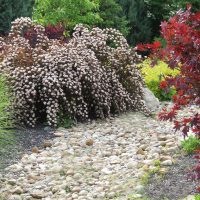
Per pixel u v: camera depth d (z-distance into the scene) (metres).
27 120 8.77
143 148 7.47
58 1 15.47
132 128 8.77
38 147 7.84
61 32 12.34
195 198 5.25
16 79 8.68
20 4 16.58
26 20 10.87
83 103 9.15
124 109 9.80
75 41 10.05
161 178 6.18
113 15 17.25
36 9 15.93
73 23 15.68
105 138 8.23
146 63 12.48
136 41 18.62
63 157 7.40
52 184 6.49
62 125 8.85
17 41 9.91
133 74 10.05
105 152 7.48
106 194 6.07
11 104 8.27
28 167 7.04
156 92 11.29
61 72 8.92
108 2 17.11
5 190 6.32
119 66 9.95
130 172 6.61
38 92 8.94
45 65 8.95
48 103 8.77
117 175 6.59
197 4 18.25
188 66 3.83
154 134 8.19
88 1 15.47
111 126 8.98
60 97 8.91
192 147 6.81
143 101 10.16
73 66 9.10
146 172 6.44
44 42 10.22
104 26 17.17
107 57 9.91
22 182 6.57
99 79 9.24
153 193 5.85
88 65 9.26
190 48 3.75
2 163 7.17
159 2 18.73
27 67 8.86
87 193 6.17
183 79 3.92
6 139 7.79
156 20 19.23
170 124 8.88
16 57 9.16
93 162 7.14
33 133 8.44
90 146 7.86
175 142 7.36
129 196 5.83
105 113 9.51
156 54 3.98
